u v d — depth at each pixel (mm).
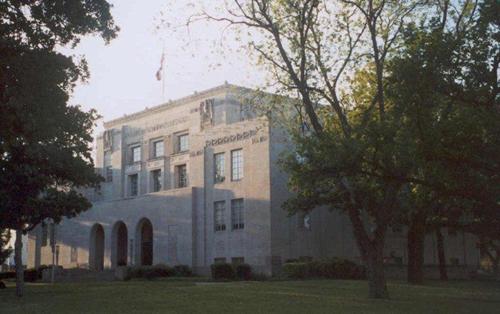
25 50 18906
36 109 19672
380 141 19906
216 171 51812
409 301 24219
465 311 20984
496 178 19516
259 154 47906
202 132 53438
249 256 47438
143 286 33750
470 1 23578
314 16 26453
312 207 32812
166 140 59625
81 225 65062
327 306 21641
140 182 61906
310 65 26469
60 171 28844
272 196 46625
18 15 19000
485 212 22531
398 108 20141
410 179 21141
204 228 51781
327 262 42375
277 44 26312
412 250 38188
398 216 35000
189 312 19719
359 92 29344
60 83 20125
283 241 46625
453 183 20453
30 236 71562
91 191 65812
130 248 58719
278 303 22547
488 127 18266
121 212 60500
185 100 57250
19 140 26266
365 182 25219
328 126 28797
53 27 19562
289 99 28422
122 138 64562
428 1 25297
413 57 18891
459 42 18562
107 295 26875
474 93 18656
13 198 28891
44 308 21641
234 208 49906
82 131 26422
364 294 27156
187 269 49500
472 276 52594
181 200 53938
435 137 18906
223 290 28984
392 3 25672
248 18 26688
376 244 25844
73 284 41031
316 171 21281
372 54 26594
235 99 53406
